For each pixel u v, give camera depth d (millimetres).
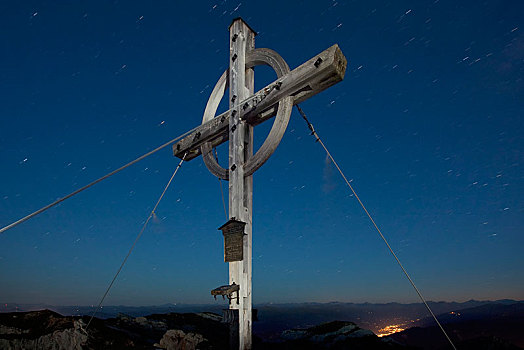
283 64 6629
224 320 5984
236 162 6777
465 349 16234
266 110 6730
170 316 13617
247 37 7777
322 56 5730
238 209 6500
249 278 6215
